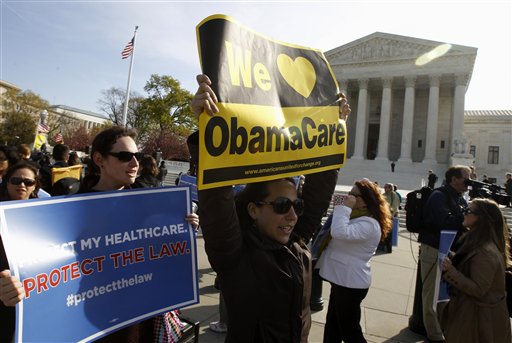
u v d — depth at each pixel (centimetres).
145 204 276
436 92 4891
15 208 215
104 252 252
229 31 215
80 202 245
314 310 635
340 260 430
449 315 400
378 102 5884
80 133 6706
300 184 519
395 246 1279
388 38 5169
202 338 502
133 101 7100
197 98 195
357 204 453
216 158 201
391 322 606
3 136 6838
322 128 270
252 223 250
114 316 249
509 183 2225
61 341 223
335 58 5509
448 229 497
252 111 219
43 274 221
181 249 289
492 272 365
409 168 4791
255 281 218
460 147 4394
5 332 223
